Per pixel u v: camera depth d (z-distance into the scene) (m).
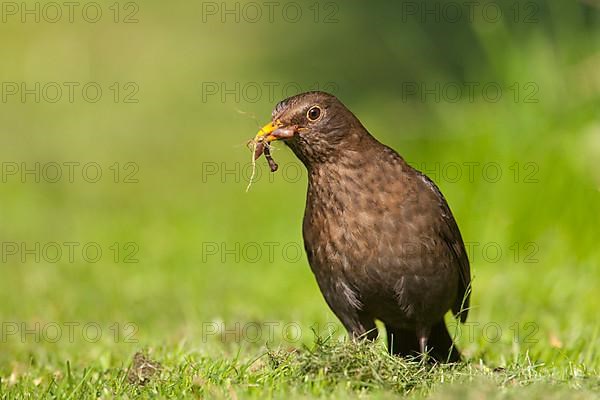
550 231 12.62
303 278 13.12
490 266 12.30
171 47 25.53
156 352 8.99
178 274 13.45
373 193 8.12
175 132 21.31
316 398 6.69
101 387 7.76
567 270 11.94
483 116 13.97
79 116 22.45
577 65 14.13
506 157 13.20
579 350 8.98
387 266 8.13
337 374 7.13
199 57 24.98
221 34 26.06
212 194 17.83
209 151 20.19
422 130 16.17
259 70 23.69
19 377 8.69
